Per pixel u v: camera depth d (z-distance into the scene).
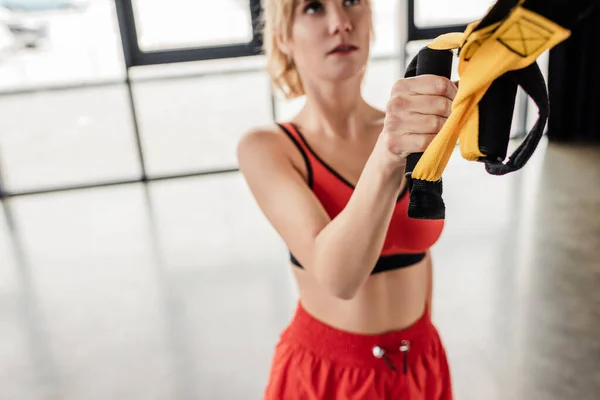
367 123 0.95
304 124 0.94
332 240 0.65
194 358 2.43
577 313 2.58
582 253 3.16
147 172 5.24
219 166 5.54
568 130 5.52
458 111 0.45
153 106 9.15
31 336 2.70
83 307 2.94
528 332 2.47
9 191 5.01
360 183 0.59
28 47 9.96
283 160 0.87
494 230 3.56
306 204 0.78
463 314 2.64
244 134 0.91
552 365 2.24
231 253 3.47
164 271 3.29
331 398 0.91
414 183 0.52
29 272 3.42
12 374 2.41
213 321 2.71
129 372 2.37
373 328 0.91
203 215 4.22
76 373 2.39
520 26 0.41
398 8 5.28
